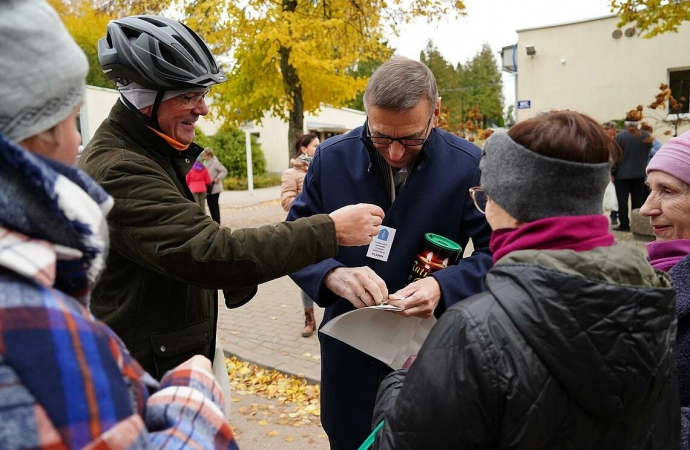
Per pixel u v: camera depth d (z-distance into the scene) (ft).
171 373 3.05
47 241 2.31
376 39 31.53
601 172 3.30
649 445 3.50
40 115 2.51
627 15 23.26
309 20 27.53
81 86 2.73
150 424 2.61
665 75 46.73
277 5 28.58
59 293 2.31
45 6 2.55
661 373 3.19
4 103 2.39
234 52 30.55
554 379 3.08
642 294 3.03
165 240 4.66
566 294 3.02
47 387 1.96
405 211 6.19
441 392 3.21
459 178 6.18
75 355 2.08
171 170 5.65
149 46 5.08
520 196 3.37
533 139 3.31
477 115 32.01
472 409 3.13
